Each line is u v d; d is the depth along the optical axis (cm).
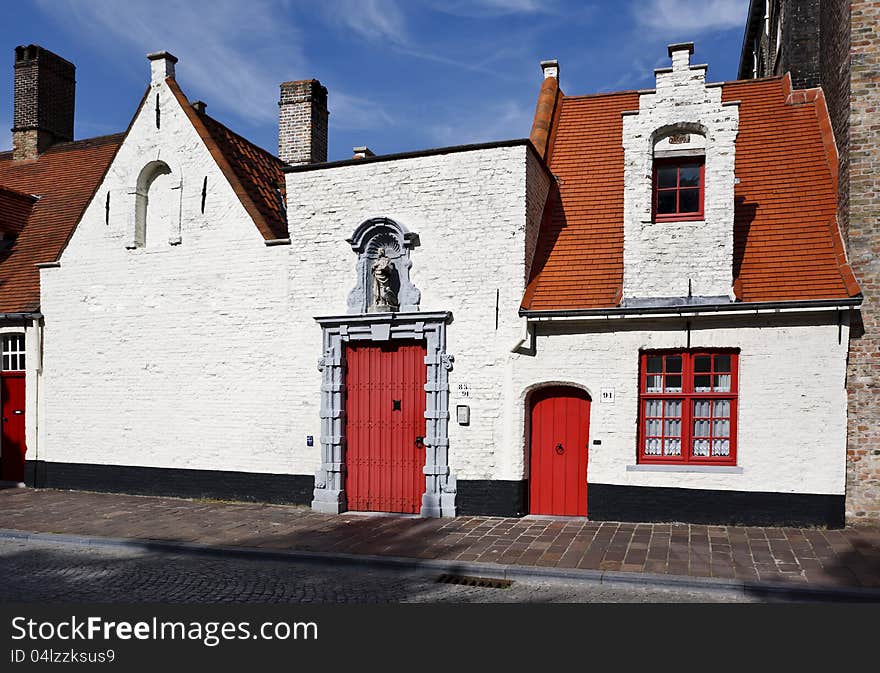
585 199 1389
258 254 1430
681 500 1172
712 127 1173
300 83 1925
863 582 845
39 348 1625
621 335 1209
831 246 1186
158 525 1230
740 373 1155
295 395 1392
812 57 1573
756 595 837
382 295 1321
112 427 1547
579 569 921
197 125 1492
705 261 1166
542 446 1277
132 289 1539
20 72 2212
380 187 1345
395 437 1331
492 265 1271
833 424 1110
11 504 1427
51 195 1989
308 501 1375
